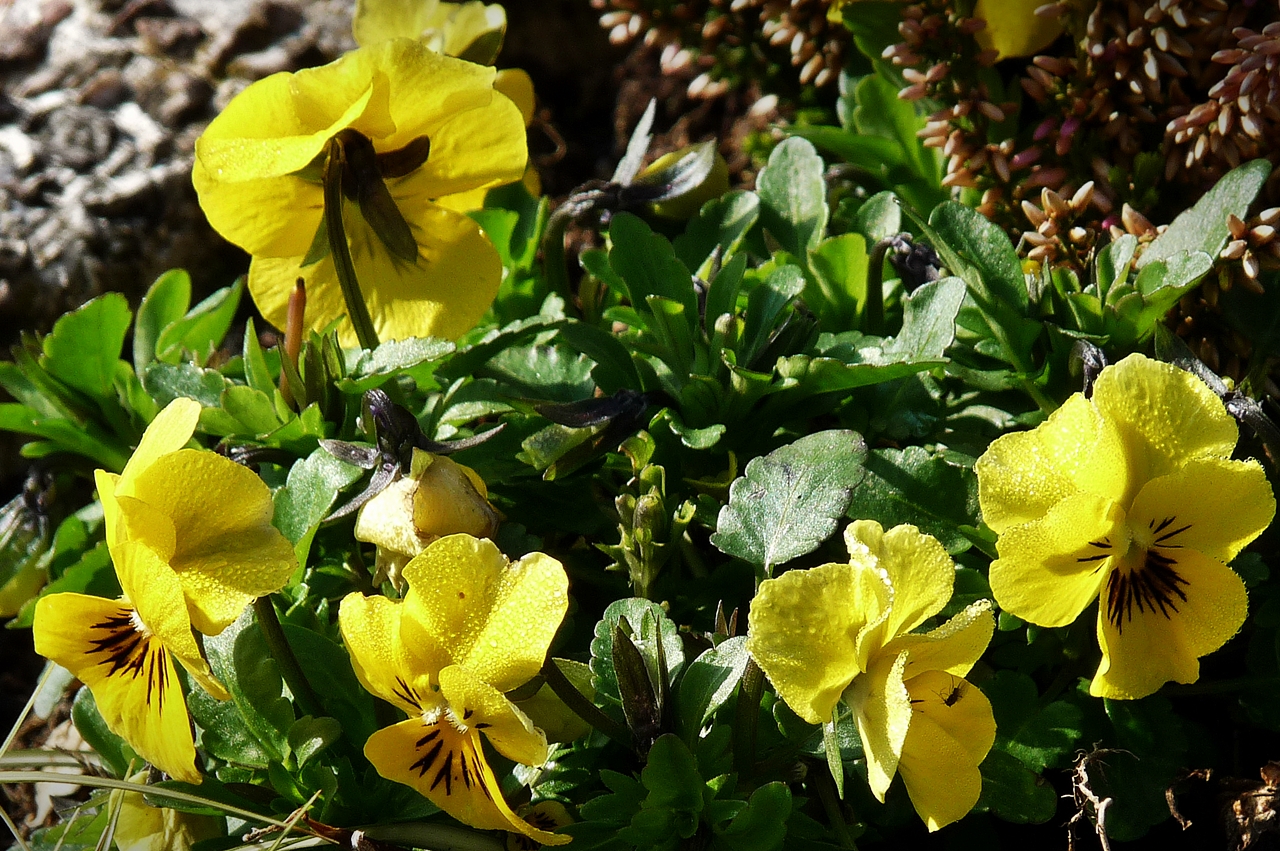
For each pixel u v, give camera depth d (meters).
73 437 0.71
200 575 0.60
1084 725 0.65
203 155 0.65
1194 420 0.60
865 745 0.59
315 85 0.65
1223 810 0.65
